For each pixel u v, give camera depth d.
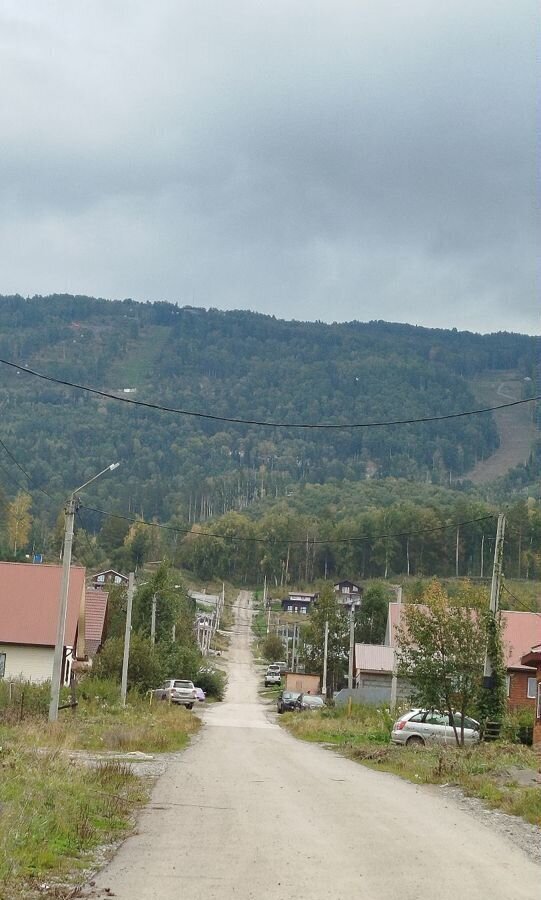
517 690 58.88
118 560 153.50
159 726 39.66
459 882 11.21
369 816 16.69
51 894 9.98
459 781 23.33
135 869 11.51
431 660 36.84
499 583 38.00
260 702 90.25
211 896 10.15
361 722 52.94
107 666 57.31
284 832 14.51
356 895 10.31
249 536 165.38
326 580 152.62
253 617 154.75
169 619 80.31
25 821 12.68
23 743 26.11
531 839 14.88
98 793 17.05
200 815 16.12
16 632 56.84
